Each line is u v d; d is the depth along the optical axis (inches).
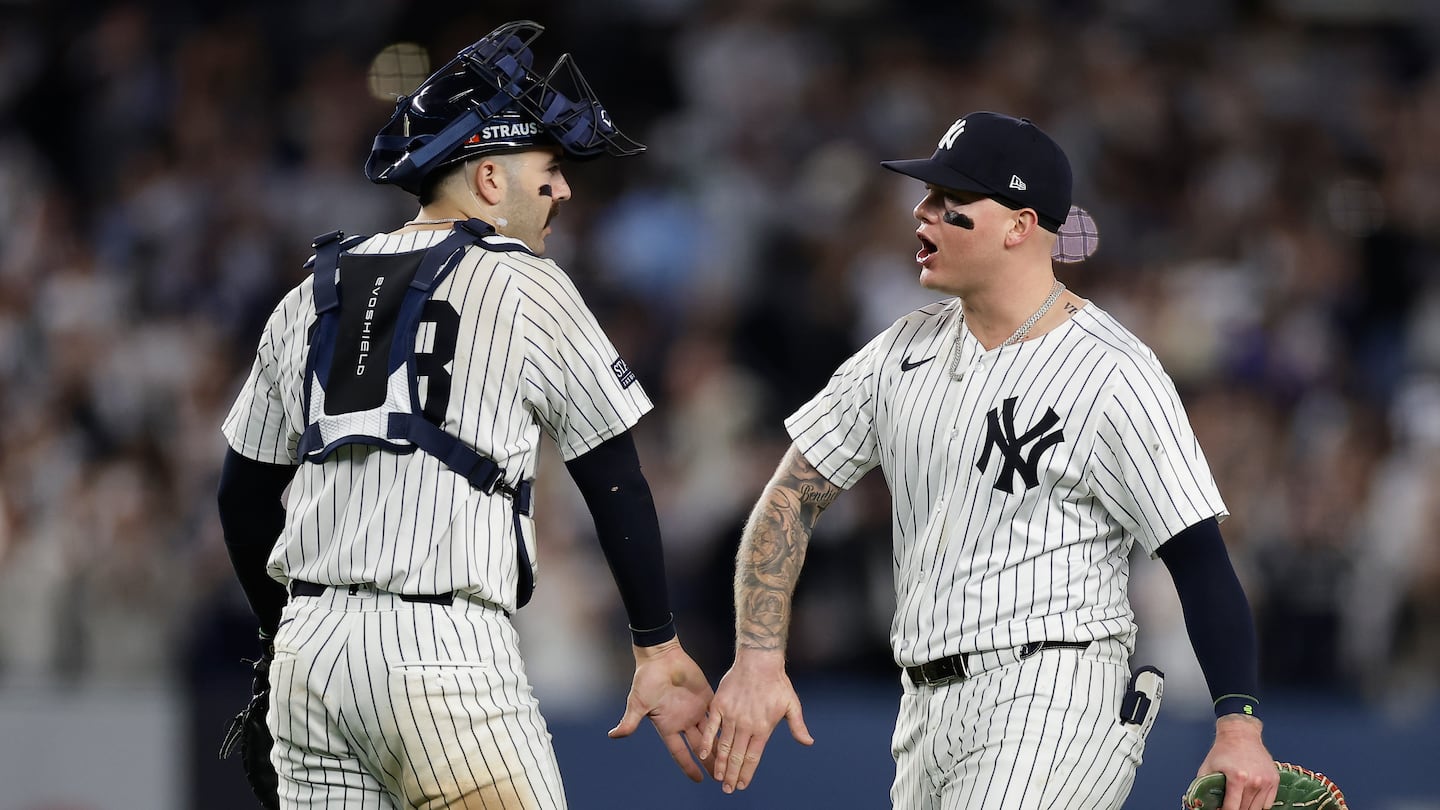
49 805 1026.7
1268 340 1521.9
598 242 1595.7
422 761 476.7
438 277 492.1
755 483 1291.8
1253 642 512.4
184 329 1497.3
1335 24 2049.7
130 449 1272.1
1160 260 1662.2
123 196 1697.8
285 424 526.9
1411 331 1630.2
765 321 1497.3
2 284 1544.0
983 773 515.8
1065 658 519.2
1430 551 1222.3
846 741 1028.5
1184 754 1024.2
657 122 1822.1
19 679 1172.5
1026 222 531.5
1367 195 1743.4
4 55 1820.9
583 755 1027.3
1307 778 525.0
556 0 1881.2
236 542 555.5
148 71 1811.0
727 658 1218.0
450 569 479.5
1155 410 515.5
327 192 1659.7
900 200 1631.4
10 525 1238.3
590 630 1175.0
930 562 536.7
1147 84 1878.7
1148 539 519.2
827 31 1897.1
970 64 1879.9
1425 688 1201.4
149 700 1037.8
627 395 510.9
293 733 491.8
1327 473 1316.4
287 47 1840.6
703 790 1024.2
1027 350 531.2
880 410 560.4
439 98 513.0
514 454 493.0
